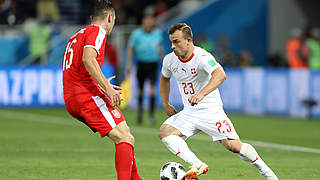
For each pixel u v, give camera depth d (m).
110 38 65.00
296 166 27.73
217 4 70.69
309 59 70.50
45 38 70.44
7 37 71.38
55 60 69.69
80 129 45.72
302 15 74.75
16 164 27.67
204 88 20.00
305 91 56.66
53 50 69.81
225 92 60.22
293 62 70.75
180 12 75.19
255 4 72.12
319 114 56.06
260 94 59.09
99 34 19.17
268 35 72.81
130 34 65.88
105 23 20.19
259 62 72.50
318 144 37.25
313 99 56.19
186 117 21.73
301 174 25.36
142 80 49.44
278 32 73.31
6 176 24.27
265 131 44.94
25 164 27.69
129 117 55.75
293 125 49.94
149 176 24.52
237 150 21.23
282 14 73.56
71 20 80.81
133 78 65.94
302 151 33.72
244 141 38.72
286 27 73.75
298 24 74.44
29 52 70.75
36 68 66.00
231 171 25.80
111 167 26.81
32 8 79.31
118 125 19.50
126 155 19.34
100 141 37.81
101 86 18.72
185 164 28.11
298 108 57.03
